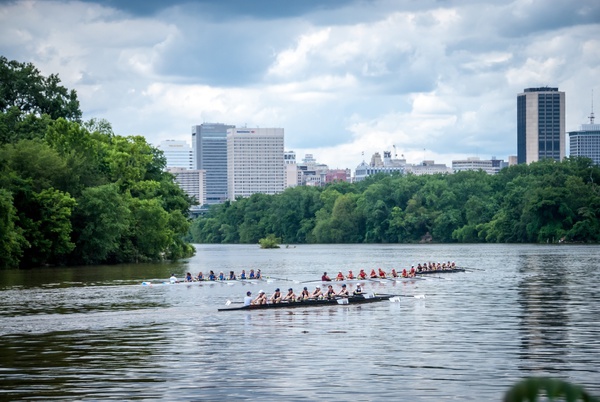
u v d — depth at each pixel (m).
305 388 34.62
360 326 53.97
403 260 157.50
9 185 114.31
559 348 44.38
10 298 73.94
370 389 34.31
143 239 139.88
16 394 33.59
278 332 51.19
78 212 125.44
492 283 91.88
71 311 63.41
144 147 155.12
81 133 138.00
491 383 35.38
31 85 171.25
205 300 72.81
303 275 113.88
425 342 46.81
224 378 36.75
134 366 39.69
